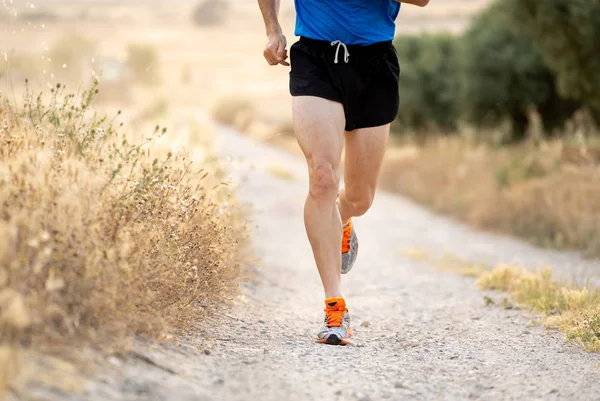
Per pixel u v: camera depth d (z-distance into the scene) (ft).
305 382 19.17
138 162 25.52
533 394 19.16
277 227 66.64
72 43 176.55
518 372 21.33
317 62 23.93
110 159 23.06
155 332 20.03
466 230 72.49
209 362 19.70
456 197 85.71
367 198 26.63
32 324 16.01
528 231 65.16
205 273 25.30
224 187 34.30
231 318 26.35
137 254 20.10
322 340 24.47
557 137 94.22
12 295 15.28
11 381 13.92
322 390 18.65
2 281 15.30
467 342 25.62
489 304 33.37
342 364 21.63
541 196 67.21
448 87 136.36
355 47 23.86
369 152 25.08
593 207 61.31
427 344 25.25
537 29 75.10
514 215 68.54
